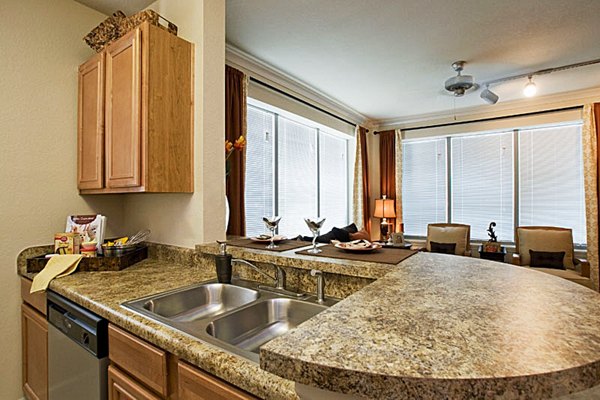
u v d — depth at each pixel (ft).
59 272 5.49
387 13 7.73
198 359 2.82
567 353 1.73
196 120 6.21
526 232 13.80
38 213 6.54
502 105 15.19
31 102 6.44
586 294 2.92
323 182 15.72
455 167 17.13
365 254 4.99
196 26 6.26
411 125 17.88
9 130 6.16
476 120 16.07
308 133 14.64
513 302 2.68
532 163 15.35
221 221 6.51
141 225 7.48
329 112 14.75
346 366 1.65
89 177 6.64
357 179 17.15
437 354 1.76
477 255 16.35
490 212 16.29
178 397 3.14
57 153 6.82
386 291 3.06
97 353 4.00
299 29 8.45
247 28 8.39
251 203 11.43
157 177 5.62
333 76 11.73
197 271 5.98
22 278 6.20
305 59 10.29
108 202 7.69
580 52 9.82
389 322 2.26
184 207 6.46
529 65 10.79
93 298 4.39
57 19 6.82
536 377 1.52
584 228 14.33
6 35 6.13
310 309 4.26
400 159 17.92
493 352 1.76
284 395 2.25
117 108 5.92
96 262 5.89
